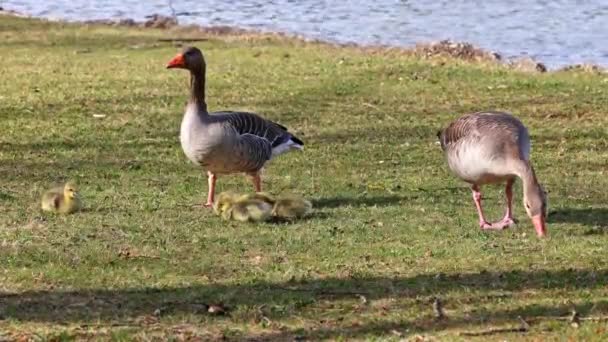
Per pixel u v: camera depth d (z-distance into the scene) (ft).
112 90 77.71
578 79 81.20
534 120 69.00
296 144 51.31
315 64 86.63
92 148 61.41
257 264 38.88
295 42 99.40
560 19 115.55
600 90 77.00
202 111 47.06
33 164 57.47
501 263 38.83
